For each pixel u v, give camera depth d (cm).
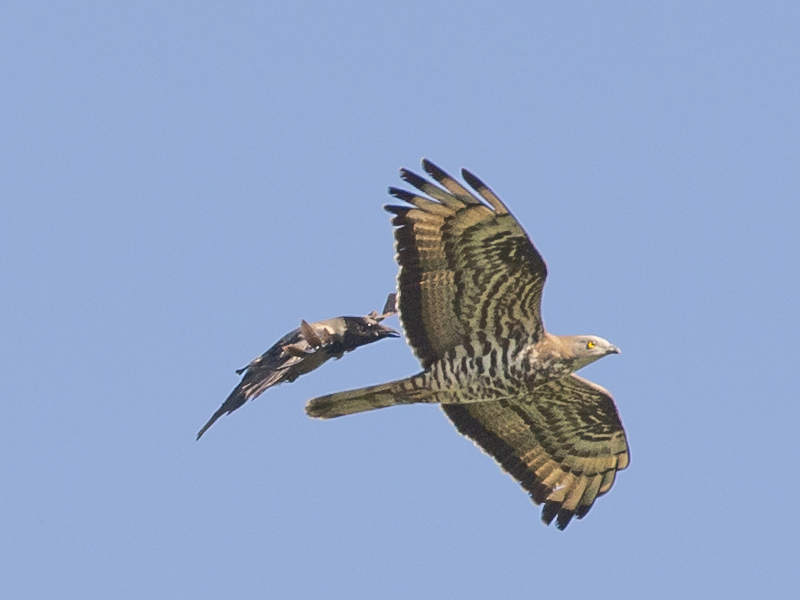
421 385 1571
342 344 1645
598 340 1562
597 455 1770
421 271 1527
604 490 1778
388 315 1717
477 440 1778
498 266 1514
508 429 1770
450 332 1565
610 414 1714
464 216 1477
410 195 1484
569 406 1720
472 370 1566
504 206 1445
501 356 1562
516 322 1560
